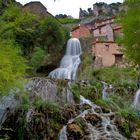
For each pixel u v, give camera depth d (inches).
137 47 680.4
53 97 623.2
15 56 480.7
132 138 592.7
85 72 1186.6
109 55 1441.9
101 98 749.3
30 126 531.5
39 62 1112.2
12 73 466.6
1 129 527.2
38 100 567.5
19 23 597.6
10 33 550.9
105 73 1044.5
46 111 557.0
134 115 653.9
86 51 1445.6
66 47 1395.2
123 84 842.2
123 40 716.0
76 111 598.9
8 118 536.7
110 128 587.2
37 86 607.8
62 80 669.9
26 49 1042.7
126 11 708.7
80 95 704.4
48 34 1219.9
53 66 1237.1
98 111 628.1
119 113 634.8
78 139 546.0
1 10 607.2
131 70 1013.8
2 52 452.1
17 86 502.9
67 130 549.3
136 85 845.8
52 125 550.0
